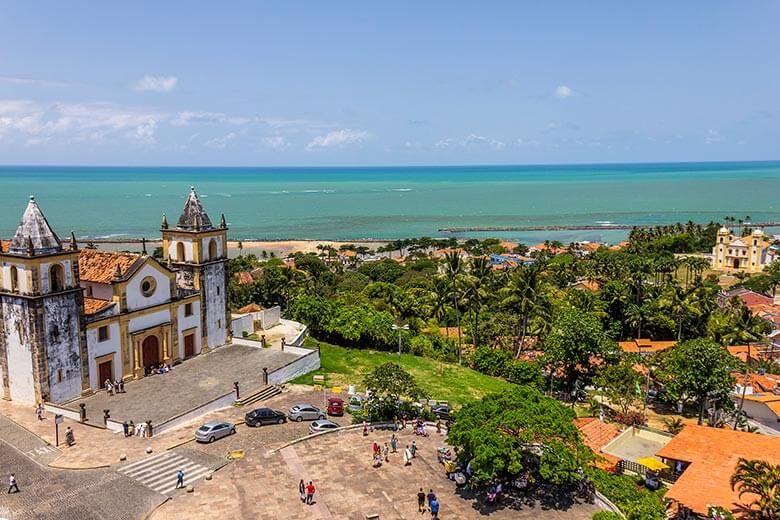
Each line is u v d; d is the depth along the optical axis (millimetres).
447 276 90062
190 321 68750
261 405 57312
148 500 39625
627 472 51719
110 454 45750
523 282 88125
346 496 41094
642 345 98125
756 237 174125
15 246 52750
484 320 95938
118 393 57844
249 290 106438
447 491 42281
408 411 55031
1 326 54438
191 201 69875
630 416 67750
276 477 43219
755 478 38750
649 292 112062
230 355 69875
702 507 41500
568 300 103562
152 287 63469
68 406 54188
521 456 42031
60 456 45375
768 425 71188
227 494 40719
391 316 90750
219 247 72500
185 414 52094
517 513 39969
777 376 83000
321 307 84812
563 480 40250
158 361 65000
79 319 55688
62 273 53938
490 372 79875
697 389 65625
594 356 77750
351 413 56094
